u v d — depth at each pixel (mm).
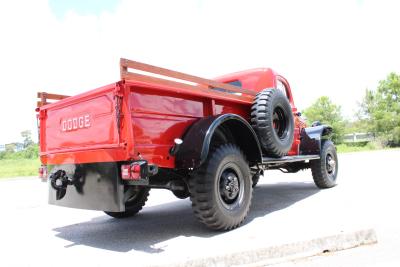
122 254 3412
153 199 7160
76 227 4832
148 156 3520
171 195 7629
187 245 3533
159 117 3686
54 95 4723
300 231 3650
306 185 7891
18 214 5977
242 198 4203
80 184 3805
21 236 4398
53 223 5152
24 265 3250
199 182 3779
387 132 35406
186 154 3775
